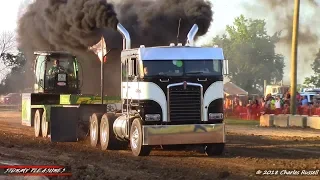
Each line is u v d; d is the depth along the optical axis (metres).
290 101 32.03
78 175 12.46
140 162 14.62
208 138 15.69
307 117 28.41
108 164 14.30
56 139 20.34
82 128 20.88
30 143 20.11
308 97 44.12
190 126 15.58
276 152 17.00
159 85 15.59
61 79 24.83
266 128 28.33
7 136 23.09
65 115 20.42
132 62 16.05
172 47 15.91
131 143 16.34
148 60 15.65
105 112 20.75
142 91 15.65
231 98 44.16
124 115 17.06
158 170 13.13
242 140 21.28
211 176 12.08
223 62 16.06
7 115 44.06
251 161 14.73
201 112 15.75
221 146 16.17
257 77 78.44
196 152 17.19
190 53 15.90
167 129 15.48
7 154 16.59
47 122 22.16
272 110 34.25
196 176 12.10
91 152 17.31
